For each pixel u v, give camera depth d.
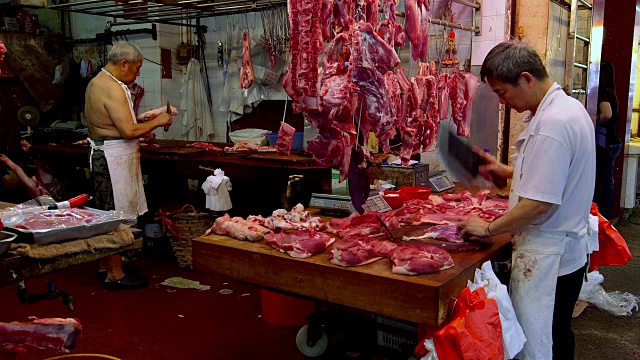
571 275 2.51
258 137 6.32
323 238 2.67
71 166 6.21
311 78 2.96
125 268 5.10
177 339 3.66
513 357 2.44
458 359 2.02
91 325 3.87
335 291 2.40
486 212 3.22
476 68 4.91
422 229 3.01
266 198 5.62
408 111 3.51
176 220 5.07
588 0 5.61
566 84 5.02
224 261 2.76
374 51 2.87
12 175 7.16
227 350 3.51
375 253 2.50
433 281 2.18
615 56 6.62
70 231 1.89
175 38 7.37
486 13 4.80
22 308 4.13
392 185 4.02
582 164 2.33
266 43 6.33
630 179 7.19
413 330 2.91
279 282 2.58
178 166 5.25
